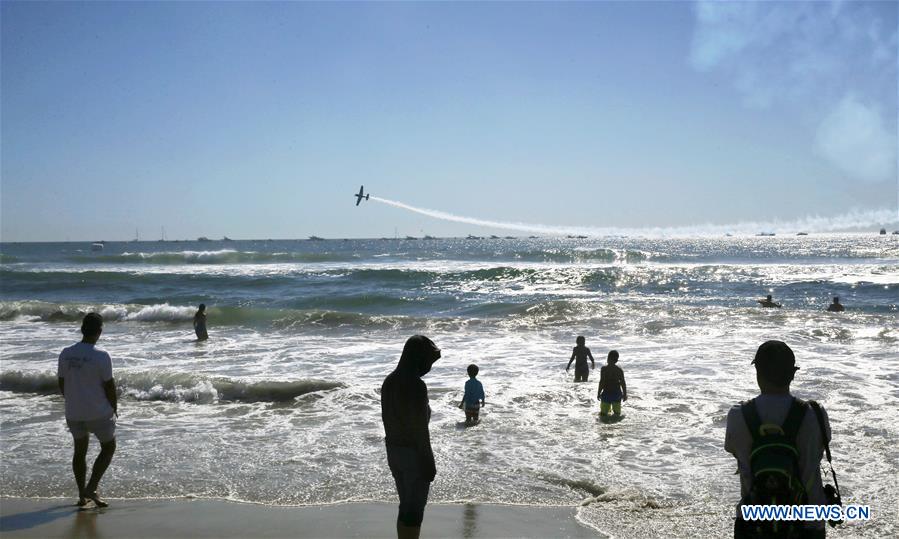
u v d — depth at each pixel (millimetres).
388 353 15617
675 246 118938
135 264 52406
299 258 57312
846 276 39500
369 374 13172
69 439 8898
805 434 3094
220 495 6707
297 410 10477
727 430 3281
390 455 4516
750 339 16781
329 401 10977
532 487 6852
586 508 6195
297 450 8305
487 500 6477
